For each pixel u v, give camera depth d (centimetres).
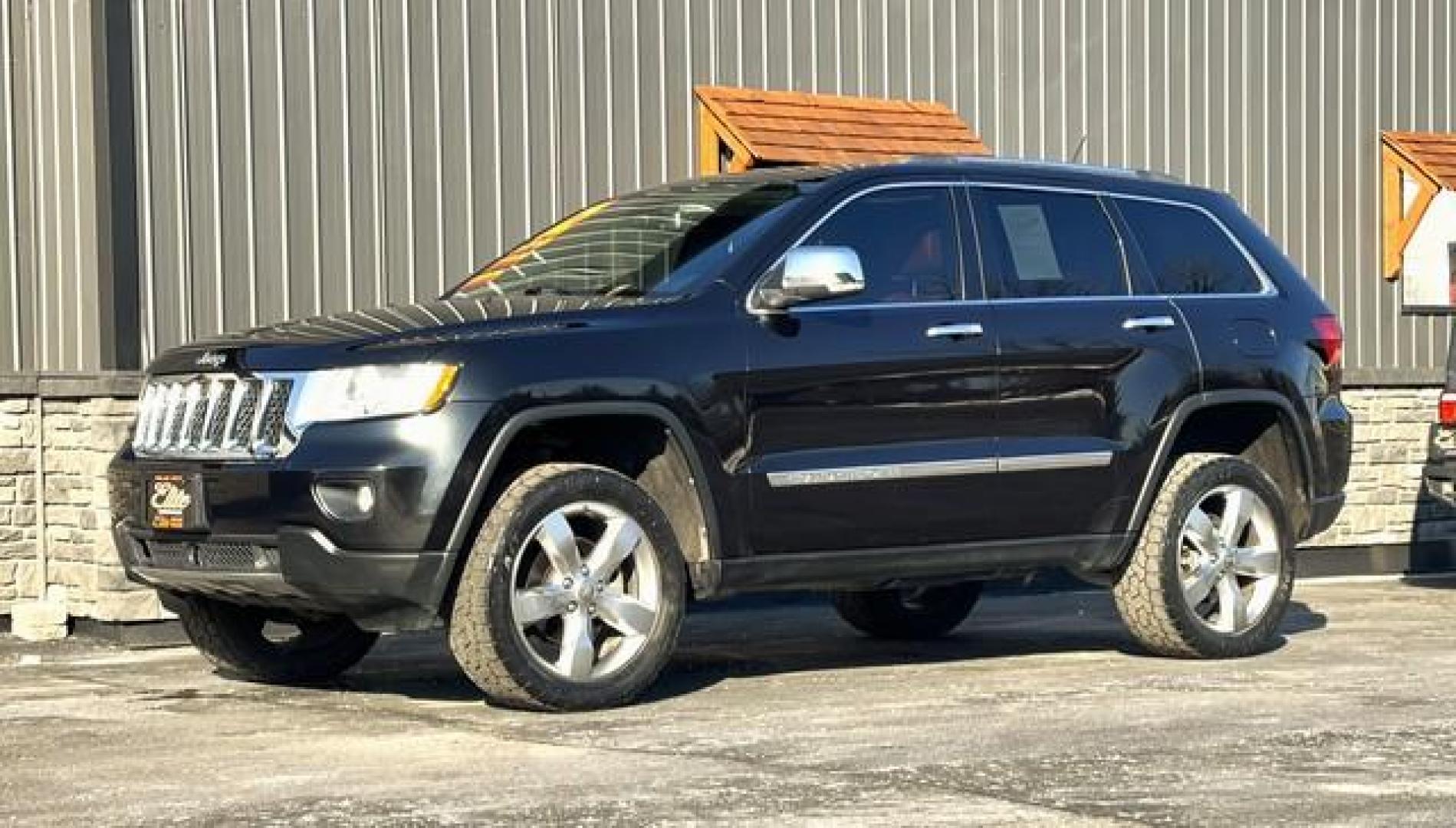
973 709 773
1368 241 1650
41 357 1210
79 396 1048
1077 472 885
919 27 1447
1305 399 960
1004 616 1186
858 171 868
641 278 838
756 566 815
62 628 1064
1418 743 692
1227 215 970
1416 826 561
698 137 1363
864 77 1425
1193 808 585
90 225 1165
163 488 795
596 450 822
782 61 1392
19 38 1204
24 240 1207
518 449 805
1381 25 1659
